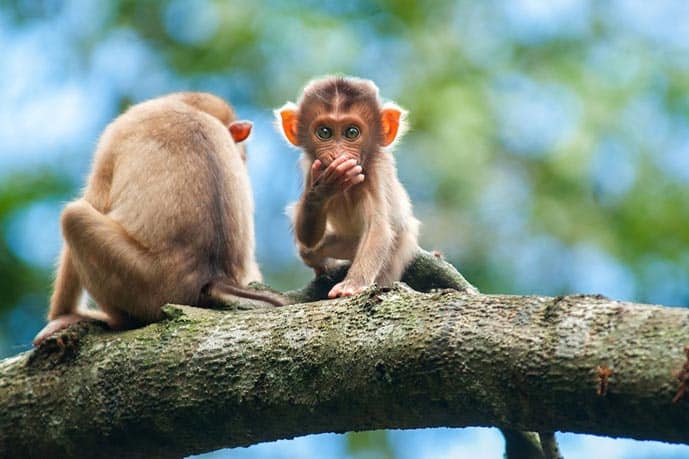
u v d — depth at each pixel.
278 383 8.86
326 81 13.48
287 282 20.69
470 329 8.11
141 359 9.54
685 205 20.42
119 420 9.54
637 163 20.53
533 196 20.17
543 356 7.67
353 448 20.17
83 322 10.23
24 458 9.95
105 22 23.28
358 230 13.08
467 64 22.14
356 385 8.52
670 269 20.06
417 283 12.96
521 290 19.50
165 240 11.29
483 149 20.31
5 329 19.05
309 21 21.92
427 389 8.20
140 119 12.03
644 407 7.22
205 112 12.84
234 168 12.19
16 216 19.91
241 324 9.33
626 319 7.54
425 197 20.02
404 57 22.19
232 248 11.82
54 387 9.87
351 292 11.52
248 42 21.97
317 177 12.12
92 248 11.14
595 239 19.86
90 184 11.90
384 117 13.41
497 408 7.93
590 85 21.36
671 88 21.50
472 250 19.64
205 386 9.16
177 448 9.49
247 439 9.22
